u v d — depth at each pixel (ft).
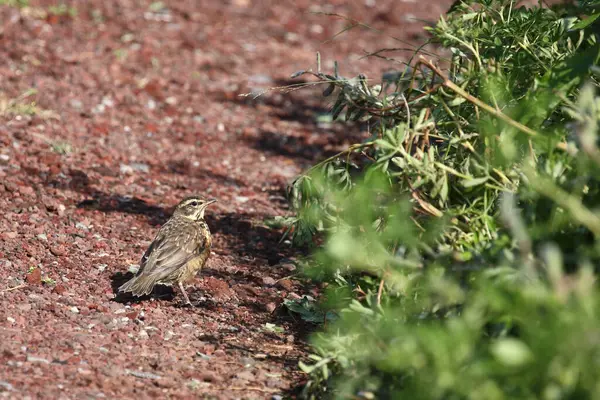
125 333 37.06
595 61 28.60
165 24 97.25
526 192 27.07
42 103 69.82
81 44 85.51
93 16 94.58
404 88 36.91
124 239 48.98
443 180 29.58
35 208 51.19
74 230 48.98
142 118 72.02
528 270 22.70
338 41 101.71
